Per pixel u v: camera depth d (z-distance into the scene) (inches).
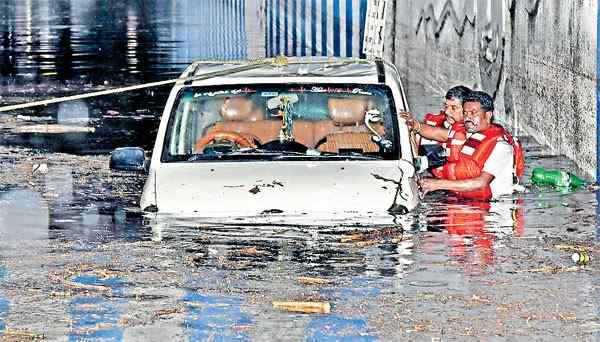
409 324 559.8
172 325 559.8
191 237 690.8
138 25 2755.9
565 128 1092.5
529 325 560.1
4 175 968.9
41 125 1286.9
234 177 726.5
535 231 743.7
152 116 1365.7
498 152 835.4
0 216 788.6
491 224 757.3
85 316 573.6
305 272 637.9
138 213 784.3
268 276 631.2
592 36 1000.2
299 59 856.9
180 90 786.8
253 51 2149.4
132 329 555.2
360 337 542.0
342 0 1704.0
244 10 2684.5
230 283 621.3
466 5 1487.5
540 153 1127.6
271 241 682.8
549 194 870.4
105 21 2883.9
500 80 1347.2
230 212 704.4
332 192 708.7
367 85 785.6
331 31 1772.9
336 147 764.0
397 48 1913.1
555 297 603.2
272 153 754.8
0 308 586.2
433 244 698.8
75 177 954.7
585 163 1021.2
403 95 786.8
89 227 747.4
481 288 616.4
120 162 764.0
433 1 1658.5
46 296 604.7
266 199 707.4
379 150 757.3
